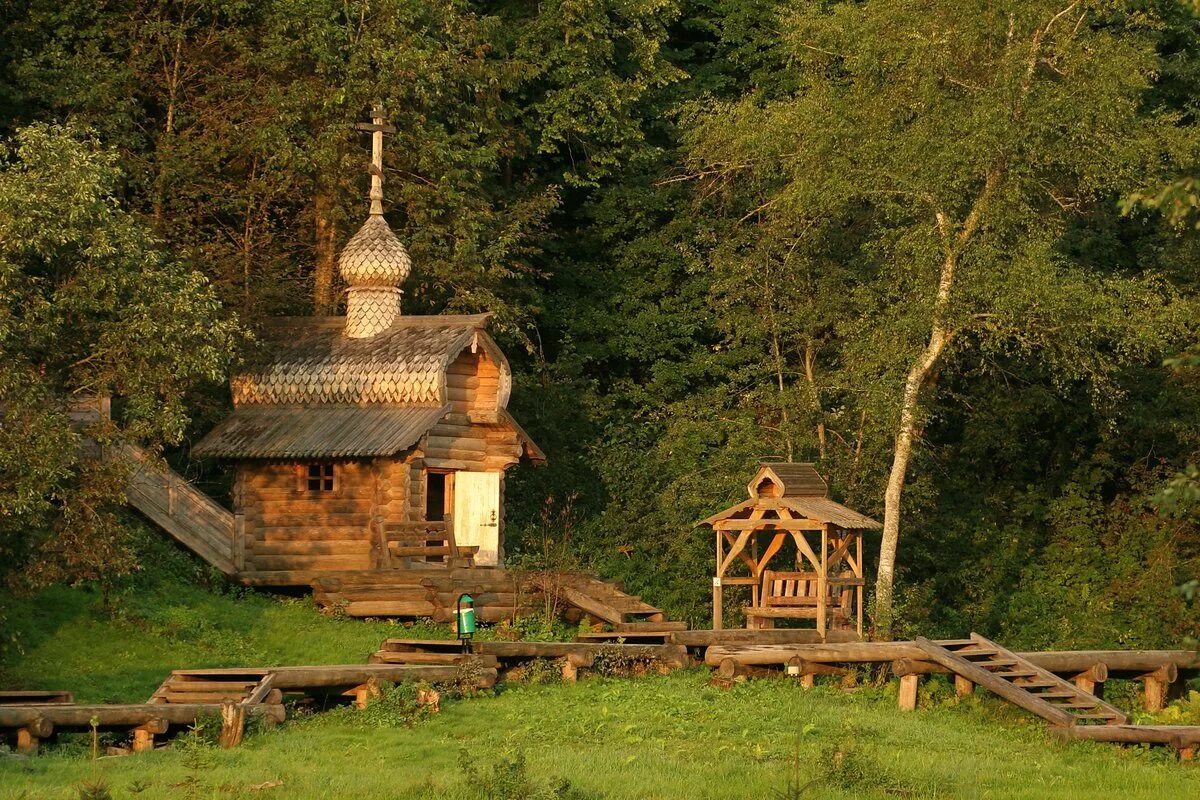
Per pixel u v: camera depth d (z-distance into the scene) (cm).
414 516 6284
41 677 4909
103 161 5400
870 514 7244
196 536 6284
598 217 8494
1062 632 7362
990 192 6178
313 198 7538
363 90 7150
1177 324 6178
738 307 7681
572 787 3559
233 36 7338
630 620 6231
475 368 6644
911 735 4569
